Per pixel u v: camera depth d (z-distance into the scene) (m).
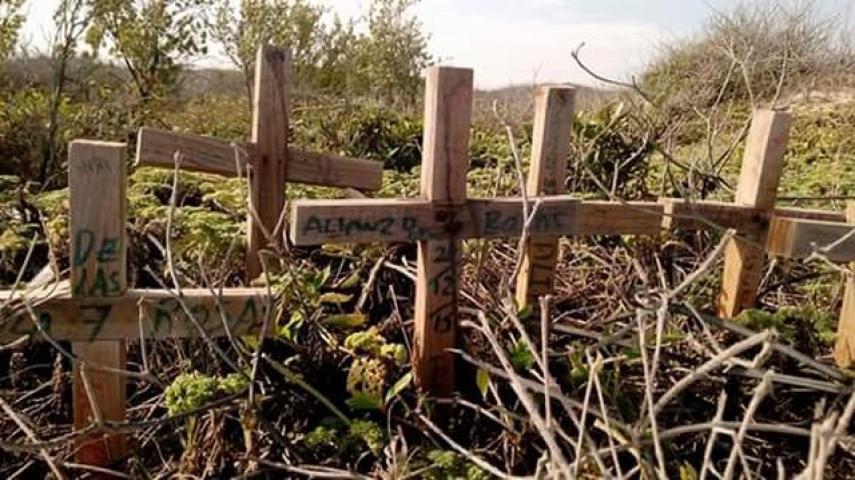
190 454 1.68
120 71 6.47
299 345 1.89
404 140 5.25
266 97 2.45
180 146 2.37
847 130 6.09
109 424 1.50
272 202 2.50
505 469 1.64
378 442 1.62
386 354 1.79
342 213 1.76
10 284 2.38
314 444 1.64
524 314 1.94
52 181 4.51
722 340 2.06
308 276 2.01
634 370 1.92
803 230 1.99
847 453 1.61
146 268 2.14
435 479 1.54
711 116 3.97
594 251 2.64
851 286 1.97
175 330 1.63
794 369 1.91
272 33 8.09
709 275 2.43
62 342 1.88
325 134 5.14
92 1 5.70
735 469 1.65
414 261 2.37
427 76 1.83
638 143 3.55
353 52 9.60
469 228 1.87
